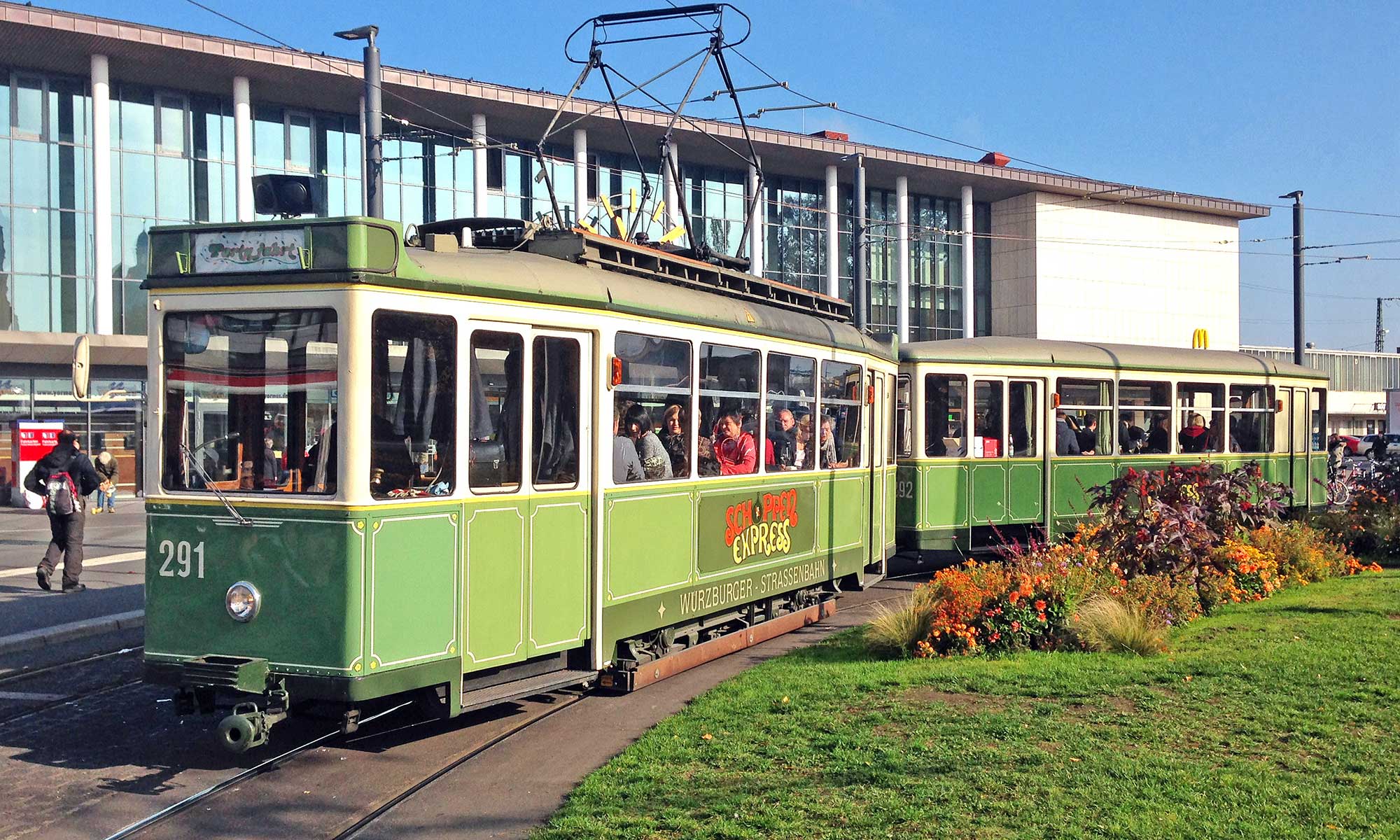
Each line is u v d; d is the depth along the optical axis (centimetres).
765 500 1061
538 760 688
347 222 643
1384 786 564
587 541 798
